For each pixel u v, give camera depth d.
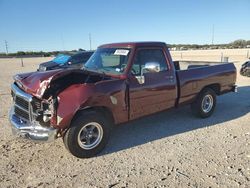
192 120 6.54
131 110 5.05
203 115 6.63
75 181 3.79
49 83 4.16
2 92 11.09
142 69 5.18
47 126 4.23
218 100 8.74
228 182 3.68
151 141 5.22
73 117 4.27
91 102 4.35
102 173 4.01
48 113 4.19
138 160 4.41
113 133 5.70
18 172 4.06
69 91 4.24
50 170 4.12
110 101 4.62
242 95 9.52
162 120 6.57
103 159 4.48
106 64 5.44
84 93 4.29
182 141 5.19
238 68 19.30
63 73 4.31
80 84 4.43
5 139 5.36
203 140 5.22
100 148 4.63
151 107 5.42
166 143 5.11
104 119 4.60
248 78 13.88
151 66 4.95
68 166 4.24
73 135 4.30
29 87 4.39
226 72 7.06
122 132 5.76
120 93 4.77
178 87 5.91
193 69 6.27
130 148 4.91
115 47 5.48
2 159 4.49
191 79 6.15
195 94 6.33
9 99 9.44
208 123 6.29
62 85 4.54
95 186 3.66
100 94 4.45
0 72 22.03
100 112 4.68
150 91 5.29
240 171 3.97
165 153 4.66
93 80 4.96
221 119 6.60
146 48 5.29
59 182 3.77
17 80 4.88
